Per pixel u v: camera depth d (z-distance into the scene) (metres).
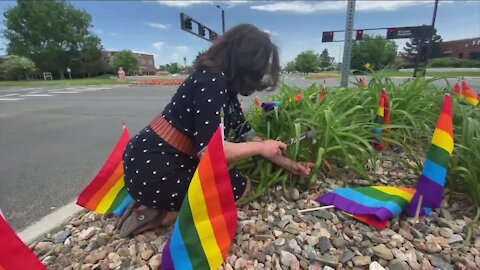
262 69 1.59
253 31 1.57
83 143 4.57
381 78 3.19
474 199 1.83
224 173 1.43
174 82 23.48
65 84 25.28
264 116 2.42
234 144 1.65
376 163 2.37
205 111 1.50
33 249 1.78
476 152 1.82
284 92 2.72
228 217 1.48
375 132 2.45
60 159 3.75
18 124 6.33
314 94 2.96
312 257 1.50
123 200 2.05
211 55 1.60
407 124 2.64
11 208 2.43
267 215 1.86
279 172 2.03
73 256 1.67
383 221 1.68
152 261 1.53
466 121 1.97
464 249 1.53
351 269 1.44
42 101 11.22
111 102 10.49
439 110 2.72
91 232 1.86
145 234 1.78
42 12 48.12
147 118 6.89
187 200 1.38
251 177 2.13
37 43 50.31
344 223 1.74
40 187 2.86
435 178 1.65
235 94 1.74
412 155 2.22
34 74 52.53
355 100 2.85
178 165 1.63
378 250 1.50
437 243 1.56
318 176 2.22
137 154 1.65
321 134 2.12
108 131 5.48
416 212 1.73
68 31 51.16
